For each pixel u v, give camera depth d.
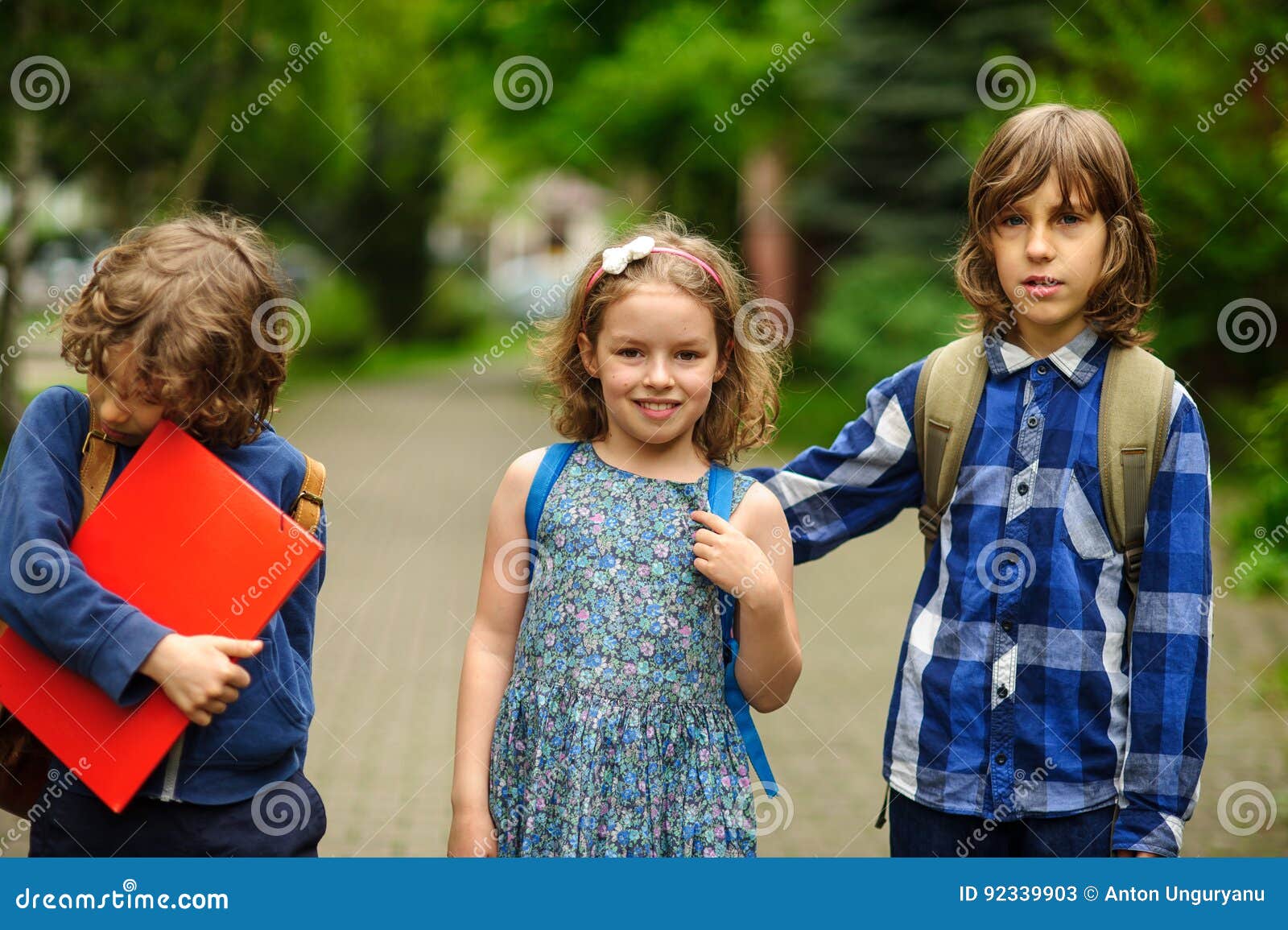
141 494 3.44
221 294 3.47
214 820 3.57
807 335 25.16
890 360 23.67
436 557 14.21
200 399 3.46
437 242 55.59
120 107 19.14
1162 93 17.81
